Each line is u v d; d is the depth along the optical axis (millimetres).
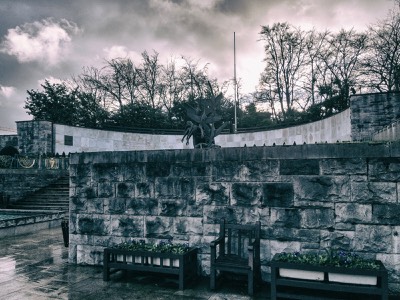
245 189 6988
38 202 18812
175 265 6586
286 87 34188
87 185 8430
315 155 6484
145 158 7906
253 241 6586
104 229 8188
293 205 6605
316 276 5500
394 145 6016
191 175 7465
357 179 6211
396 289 5859
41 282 6922
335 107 25016
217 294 6113
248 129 29875
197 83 38469
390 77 25219
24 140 24438
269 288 6402
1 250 10070
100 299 5914
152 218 7754
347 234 6219
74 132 26297
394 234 5945
